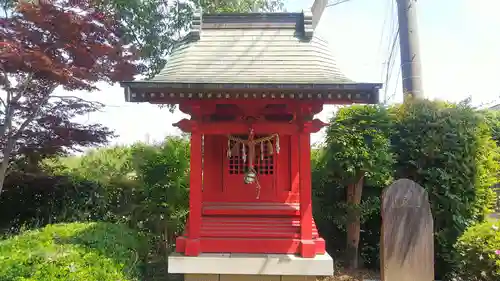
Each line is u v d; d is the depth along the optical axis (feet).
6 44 21.29
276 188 20.92
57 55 24.58
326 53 20.36
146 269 22.68
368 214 25.79
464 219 23.21
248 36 20.94
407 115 26.08
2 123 26.17
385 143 24.34
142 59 34.68
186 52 20.02
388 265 18.15
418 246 18.19
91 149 35.70
